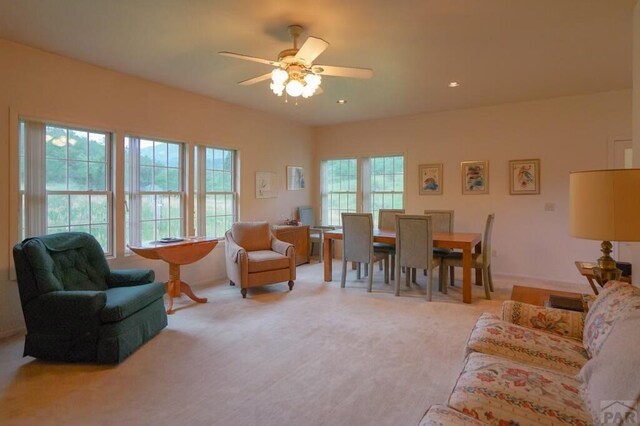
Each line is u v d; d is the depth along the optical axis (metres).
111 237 3.97
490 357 1.67
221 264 5.23
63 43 3.21
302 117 6.23
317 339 3.02
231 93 4.79
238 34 3.04
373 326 3.31
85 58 3.55
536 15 2.71
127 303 2.71
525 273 5.21
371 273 4.52
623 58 3.54
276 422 1.93
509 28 2.91
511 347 1.74
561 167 4.94
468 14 2.70
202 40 3.15
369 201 6.62
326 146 6.96
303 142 6.85
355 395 2.19
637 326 1.23
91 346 2.59
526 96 4.87
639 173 1.71
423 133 5.95
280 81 2.75
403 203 6.18
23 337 3.14
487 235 4.20
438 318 3.51
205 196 5.05
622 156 4.60
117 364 2.58
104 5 2.57
